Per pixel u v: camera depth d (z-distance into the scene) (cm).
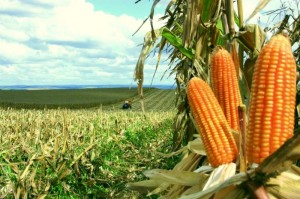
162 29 90
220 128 49
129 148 235
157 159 183
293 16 98
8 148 165
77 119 340
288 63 43
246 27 78
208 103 50
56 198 129
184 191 56
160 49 96
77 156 158
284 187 43
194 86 51
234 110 54
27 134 194
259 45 75
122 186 141
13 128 243
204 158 63
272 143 42
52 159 138
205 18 90
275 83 43
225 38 80
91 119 362
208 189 44
